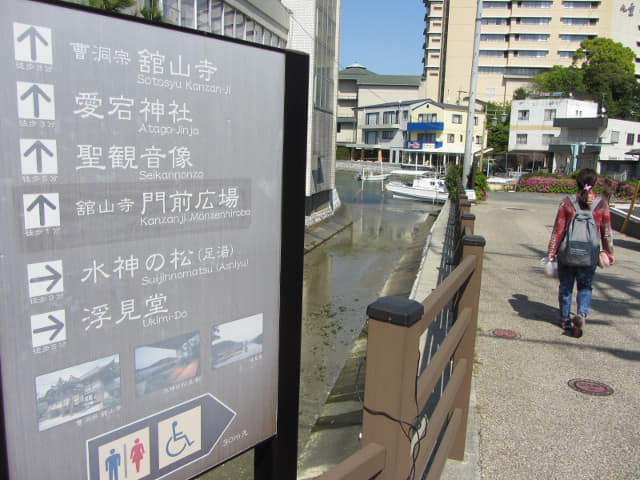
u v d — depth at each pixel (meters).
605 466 2.73
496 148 54.31
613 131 38.16
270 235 1.56
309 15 19.06
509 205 19.31
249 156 1.46
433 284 7.09
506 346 4.45
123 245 1.21
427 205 29.84
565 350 4.38
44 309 1.10
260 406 1.62
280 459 1.72
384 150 64.25
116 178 1.18
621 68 57.44
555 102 42.31
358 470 1.29
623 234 12.21
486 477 2.61
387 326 1.39
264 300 1.58
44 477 1.14
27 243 1.06
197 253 1.37
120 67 1.16
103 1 5.05
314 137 20.52
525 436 3.01
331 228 20.73
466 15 70.88
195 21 10.22
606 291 6.41
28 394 1.10
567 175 29.23
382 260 15.51
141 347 1.29
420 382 1.68
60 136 1.09
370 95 71.38
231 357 1.51
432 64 77.50
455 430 2.52
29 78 1.04
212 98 1.35
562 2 68.00
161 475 1.38
